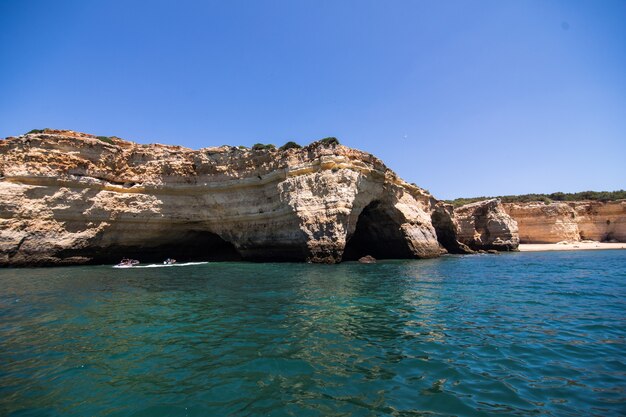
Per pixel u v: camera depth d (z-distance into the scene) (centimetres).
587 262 3162
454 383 597
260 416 495
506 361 694
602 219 6725
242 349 767
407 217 3606
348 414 498
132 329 925
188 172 3394
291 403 531
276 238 3105
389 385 590
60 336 867
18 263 2808
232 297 1365
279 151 3192
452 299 1330
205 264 3000
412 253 3550
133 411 512
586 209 6881
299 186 2953
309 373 640
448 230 4897
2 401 543
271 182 3183
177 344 802
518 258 3756
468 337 849
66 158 3064
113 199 3178
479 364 679
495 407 516
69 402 540
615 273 2234
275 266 2667
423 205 4206
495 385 589
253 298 1342
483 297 1372
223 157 3381
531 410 507
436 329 917
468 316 1060
